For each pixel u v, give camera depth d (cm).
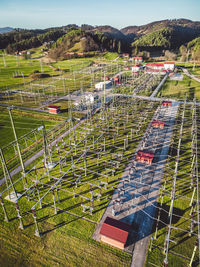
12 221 2447
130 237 2219
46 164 3400
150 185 2958
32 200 2752
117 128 4597
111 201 2695
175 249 2092
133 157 3616
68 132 4625
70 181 3070
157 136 4294
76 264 1981
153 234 2253
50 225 2383
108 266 1955
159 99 6675
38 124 5003
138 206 2606
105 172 3250
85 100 6250
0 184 3027
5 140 4212
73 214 2519
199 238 1931
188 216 2458
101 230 2155
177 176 3134
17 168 3388
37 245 2167
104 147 3791
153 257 2022
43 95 7388
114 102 6438
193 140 4019
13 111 5819
